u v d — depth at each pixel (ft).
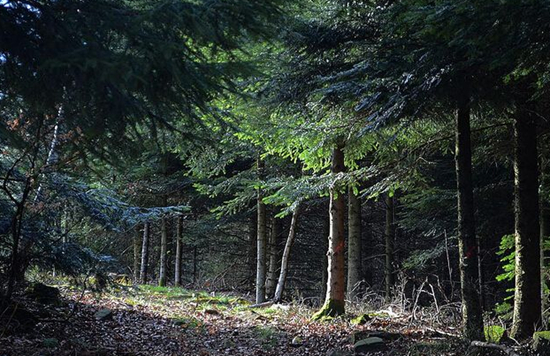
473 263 25.90
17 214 22.44
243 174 50.80
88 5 11.26
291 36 24.86
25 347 20.62
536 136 28.68
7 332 21.97
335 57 29.01
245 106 29.63
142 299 44.50
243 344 29.68
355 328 32.78
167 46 10.63
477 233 45.14
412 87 23.32
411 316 33.83
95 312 31.40
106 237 54.34
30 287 28.89
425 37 21.61
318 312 37.35
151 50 10.87
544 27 15.61
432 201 43.62
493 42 17.34
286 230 76.13
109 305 35.81
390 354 24.82
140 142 13.12
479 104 25.50
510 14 15.10
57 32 10.93
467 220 26.14
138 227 73.77
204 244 79.71
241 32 12.60
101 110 11.71
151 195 65.51
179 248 71.15
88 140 12.85
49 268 25.03
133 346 25.89
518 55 17.03
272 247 65.05
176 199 68.95
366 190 33.30
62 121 12.75
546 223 35.86
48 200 24.97
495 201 44.45
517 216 27.20
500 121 31.09
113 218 28.66
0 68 11.55
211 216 69.21
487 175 48.93
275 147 35.45
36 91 11.64
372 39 27.96
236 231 85.66
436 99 23.44
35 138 14.73
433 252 47.34
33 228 24.53
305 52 28.99
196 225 72.02
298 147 35.55
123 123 12.35
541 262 32.55
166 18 10.84
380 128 25.41
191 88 12.09
